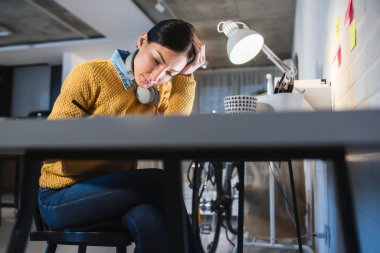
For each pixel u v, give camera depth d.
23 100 6.48
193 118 0.33
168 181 0.54
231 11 4.36
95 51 5.70
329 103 1.67
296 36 4.46
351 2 1.12
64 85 0.98
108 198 0.82
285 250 2.56
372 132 0.31
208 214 2.66
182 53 1.02
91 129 0.35
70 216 0.84
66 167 0.88
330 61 1.68
